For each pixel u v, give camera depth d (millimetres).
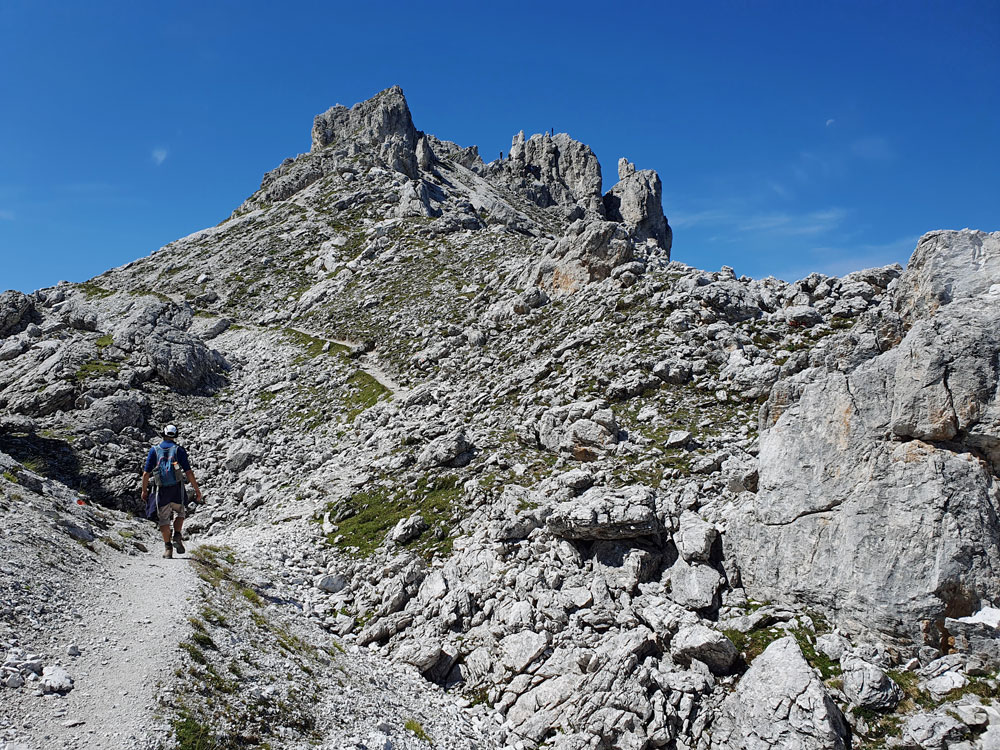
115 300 93188
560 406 35781
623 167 173375
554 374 41594
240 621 16844
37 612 13453
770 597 18547
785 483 19031
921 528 15938
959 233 18594
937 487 16031
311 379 59844
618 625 19328
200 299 89812
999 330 16344
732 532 20031
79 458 41344
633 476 27250
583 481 27062
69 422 46062
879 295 40656
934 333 16828
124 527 22219
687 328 40781
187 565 19953
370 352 63812
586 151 190750
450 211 114812
